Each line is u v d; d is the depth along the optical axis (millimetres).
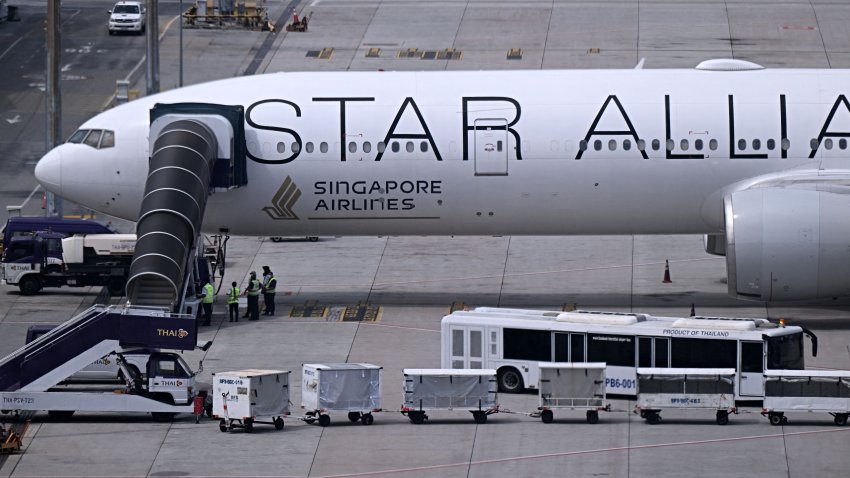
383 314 157125
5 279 166625
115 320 118500
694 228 159625
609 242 191500
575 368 116625
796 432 114000
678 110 155500
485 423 117438
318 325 152500
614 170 155500
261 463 106750
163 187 146125
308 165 156250
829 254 145375
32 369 118312
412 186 156625
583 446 110688
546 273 176625
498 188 156500
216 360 137625
